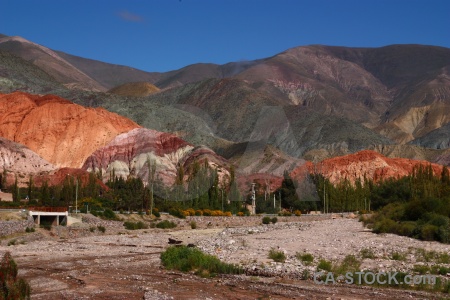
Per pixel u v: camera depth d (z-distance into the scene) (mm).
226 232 71938
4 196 94000
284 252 44625
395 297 29297
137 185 88000
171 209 88062
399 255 42219
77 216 73938
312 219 103250
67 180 92875
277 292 30578
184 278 35312
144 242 61656
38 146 170375
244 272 36938
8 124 177625
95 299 29062
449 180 122438
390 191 126125
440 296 29547
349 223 86375
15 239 60719
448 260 40375
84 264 42812
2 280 25422
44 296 29688
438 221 61906
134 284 33344
